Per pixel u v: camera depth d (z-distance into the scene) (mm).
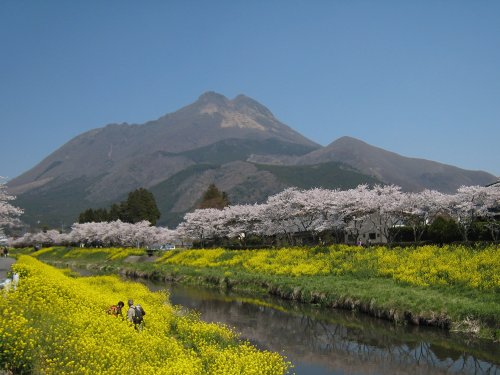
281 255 47562
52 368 10930
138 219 105688
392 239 45938
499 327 20609
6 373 10586
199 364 13773
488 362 17672
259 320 26359
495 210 41750
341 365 17734
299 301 32500
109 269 61219
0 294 15617
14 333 11641
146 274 52406
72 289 21016
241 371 13695
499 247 32312
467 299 24516
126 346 13734
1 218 39781
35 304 15594
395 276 32156
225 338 18219
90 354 12000
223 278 42188
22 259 43312
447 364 17578
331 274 37500
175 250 70625
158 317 19422
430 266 31672
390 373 16781
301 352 19594
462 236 38125
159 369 12016
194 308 30406
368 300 27016
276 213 53406
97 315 16406
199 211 73812
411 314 23875
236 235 69250
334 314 27688
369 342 20984
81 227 100188
